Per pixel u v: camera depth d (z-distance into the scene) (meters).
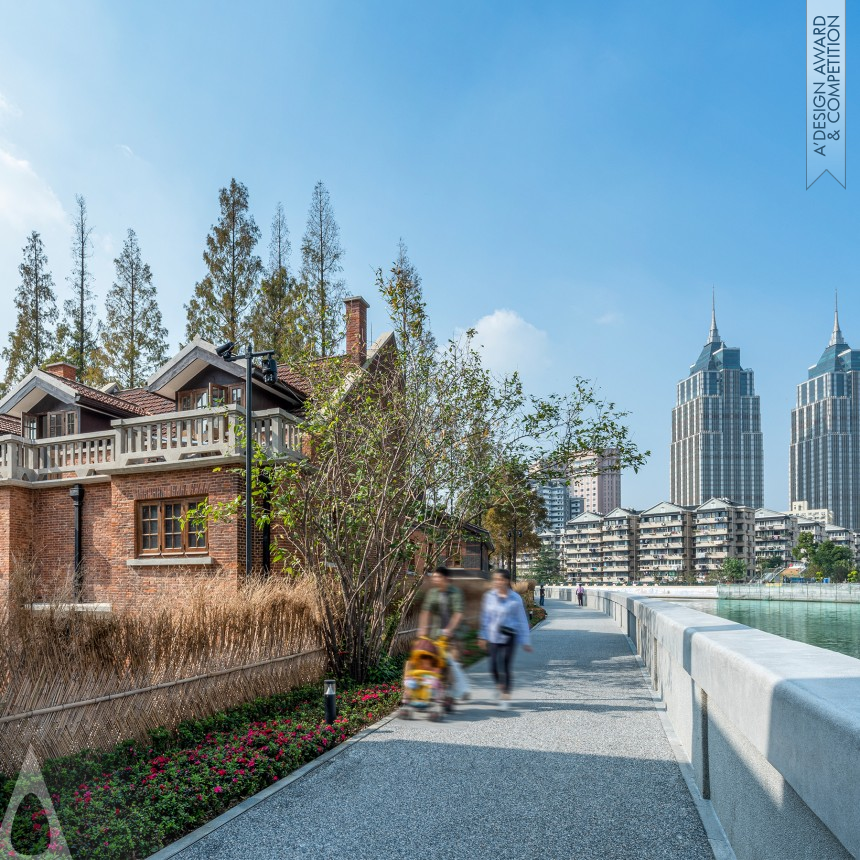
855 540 197.62
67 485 16.86
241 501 12.62
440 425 11.44
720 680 3.94
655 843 4.21
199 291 38.66
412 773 5.72
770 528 167.12
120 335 40.31
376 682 10.48
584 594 40.50
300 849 4.28
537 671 11.26
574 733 6.93
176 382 18.36
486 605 8.88
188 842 4.40
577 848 4.18
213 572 14.42
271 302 37.88
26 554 16.92
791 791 2.86
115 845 4.19
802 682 2.67
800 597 87.19
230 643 8.10
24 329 39.06
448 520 11.83
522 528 41.00
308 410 11.12
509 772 5.69
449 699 8.04
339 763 6.06
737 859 3.88
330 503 10.77
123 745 6.14
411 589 12.55
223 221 39.28
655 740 6.61
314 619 10.13
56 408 19.38
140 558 15.13
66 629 6.26
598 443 11.94
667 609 8.84
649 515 175.12
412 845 4.30
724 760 4.29
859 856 1.92
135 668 6.61
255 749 6.29
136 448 15.77
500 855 4.12
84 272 40.66
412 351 11.41
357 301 20.77
